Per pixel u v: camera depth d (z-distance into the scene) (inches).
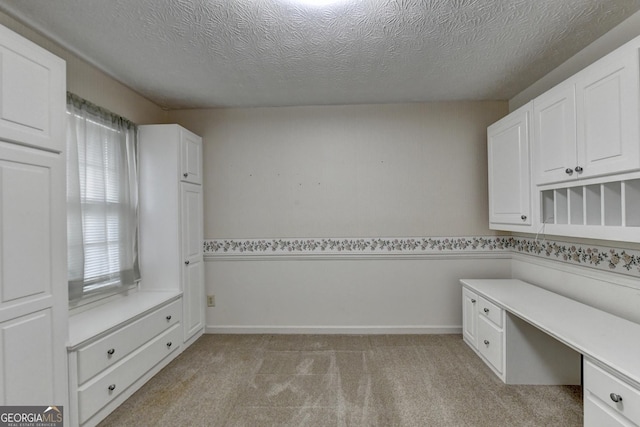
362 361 104.5
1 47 55.6
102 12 68.4
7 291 56.0
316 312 130.8
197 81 104.7
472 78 104.4
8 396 56.2
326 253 130.0
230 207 132.0
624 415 51.0
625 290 76.6
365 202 129.1
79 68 89.1
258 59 89.8
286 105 129.3
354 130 129.3
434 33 77.4
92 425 72.9
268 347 116.8
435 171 127.6
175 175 111.0
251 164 131.6
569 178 75.2
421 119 127.5
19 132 58.4
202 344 120.2
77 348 68.9
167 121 131.8
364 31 76.1
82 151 87.6
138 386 89.0
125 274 103.1
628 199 63.5
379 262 129.3
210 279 132.0
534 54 88.6
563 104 76.9
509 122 101.7
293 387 89.3
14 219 57.5
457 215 127.3
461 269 127.9
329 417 76.0
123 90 107.3
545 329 69.7
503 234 126.3
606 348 58.8
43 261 62.8
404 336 125.8
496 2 65.9
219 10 67.7
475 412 77.1
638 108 57.9
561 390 85.8
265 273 131.4
